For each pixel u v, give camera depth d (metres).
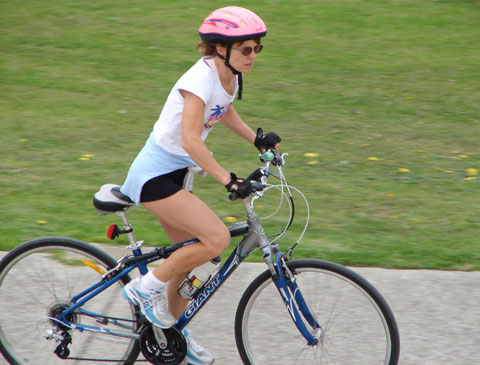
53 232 18.75
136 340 12.81
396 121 30.00
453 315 14.93
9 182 22.58
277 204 21.41
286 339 13.05
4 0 48.31
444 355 13.52
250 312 12.90
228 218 20.05
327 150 26.45
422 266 17.08
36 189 22.05
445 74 36.62
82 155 25.28
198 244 11.70
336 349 12.59
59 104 31.12
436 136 28.23
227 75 11.33
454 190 22.73
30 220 19.53
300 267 12.12
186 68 36.69
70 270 13.18
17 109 30.28
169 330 12.41
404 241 18.61
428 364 13.23
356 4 49.84
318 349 12.74
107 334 12.73
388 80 35.56
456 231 19.36
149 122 29.23
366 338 12.43
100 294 12.75
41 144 26.30
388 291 15.87
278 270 12.08
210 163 11.01
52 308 12.82
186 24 44.25
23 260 13.13
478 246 18.25
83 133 27.64
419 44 41.91
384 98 32.91
